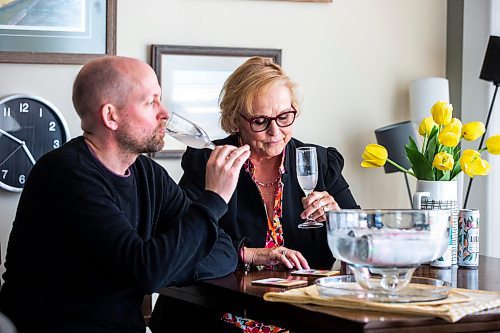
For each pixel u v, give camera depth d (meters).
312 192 2.75
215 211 2.25
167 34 3.62
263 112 2.79
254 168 2.90
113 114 2.28
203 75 3.65
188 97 3.63
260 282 2.29
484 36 3.93
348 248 1.86
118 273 2.15
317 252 2.88
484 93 3.92
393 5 3.96
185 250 2.18
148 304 3.54
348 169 3.89
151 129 2.31
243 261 2.64
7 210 3.41
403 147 3.66
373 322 1.68
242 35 3.73
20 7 3.42
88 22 3.50
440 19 4.03
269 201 2.91
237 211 2.86
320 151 3.06
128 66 2.31
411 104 3.86
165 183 2.52
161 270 2.14
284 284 2.24
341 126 3.88
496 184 3.86
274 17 3.77
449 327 1.74
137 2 3.59
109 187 2.25
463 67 3.93
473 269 2.60
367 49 3.92
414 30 3.98
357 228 1.88
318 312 1.81
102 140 2.30
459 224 2.65
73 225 2.15
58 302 2.20
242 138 2.91
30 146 3.41
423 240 1.84
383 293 1.92
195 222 2.22
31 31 3.43
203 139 2.51
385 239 1.84
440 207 2.62
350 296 1.89
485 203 3.88
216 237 2.26
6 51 3.40
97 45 3.51
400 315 1.75
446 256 2.62
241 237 2.84
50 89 3.47
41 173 2.23
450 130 2.59
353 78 3.90
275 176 2.92
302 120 3.82
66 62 3.46
